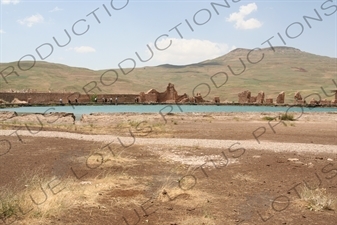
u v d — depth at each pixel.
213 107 71.50
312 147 16.55
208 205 8.13
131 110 59.88
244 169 11.77
